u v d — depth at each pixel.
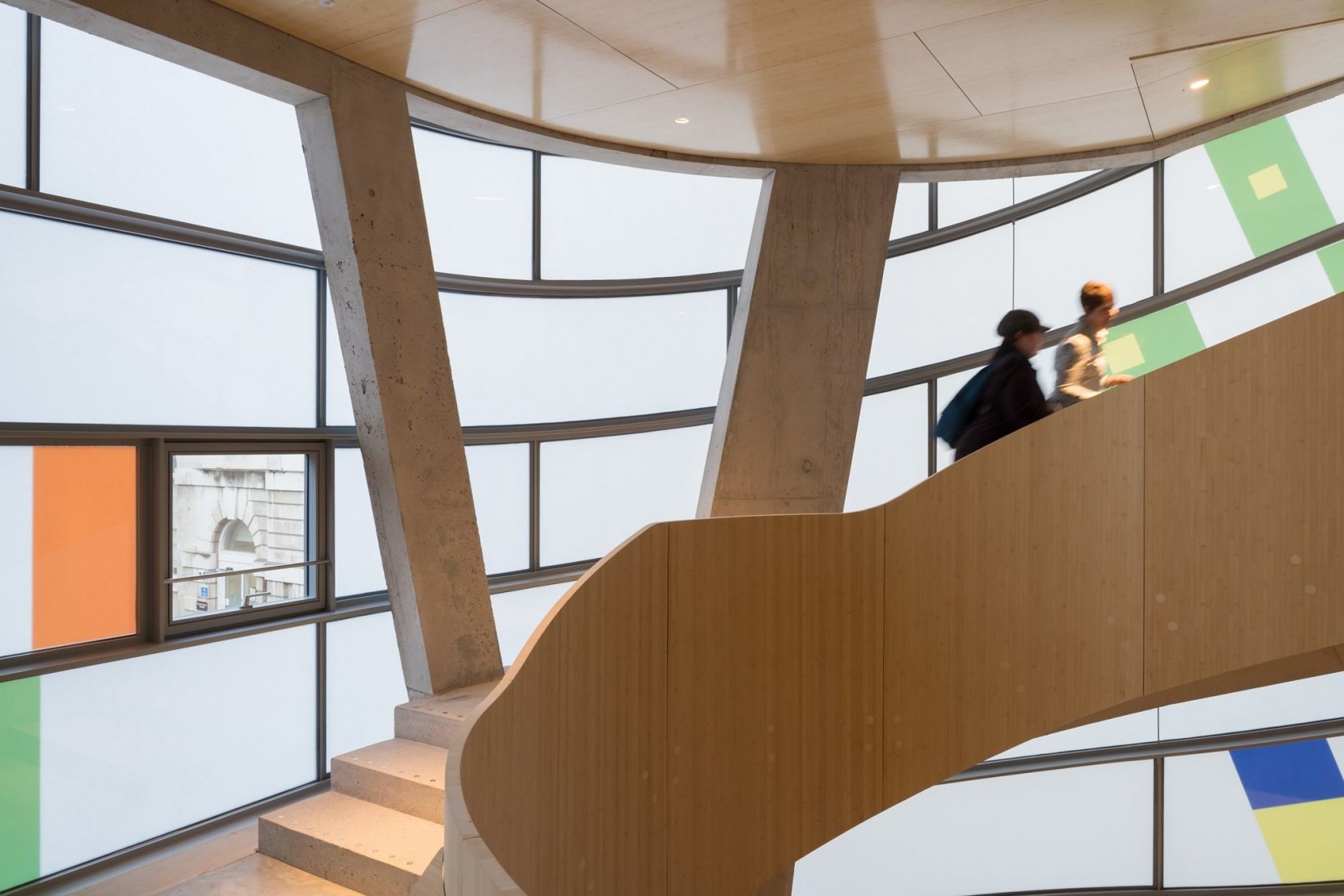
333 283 5.21
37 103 4.50
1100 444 4.28
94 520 4.77
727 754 4.38
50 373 4.59
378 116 5.19
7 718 4.42
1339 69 5.44
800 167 6.85
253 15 4.55
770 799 4.50
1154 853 7.95
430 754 4.93
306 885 4.28
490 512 6.83
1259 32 4.87
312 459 5.82
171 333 5.09
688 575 4.29
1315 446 3.87
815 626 4.58
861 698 4.63
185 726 5.14
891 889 8.17
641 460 7.42
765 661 4.49
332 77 4.95
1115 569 4.23
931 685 4.59
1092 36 4.85
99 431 4.74
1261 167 7.18
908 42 4.88
